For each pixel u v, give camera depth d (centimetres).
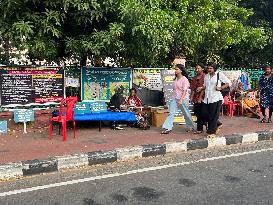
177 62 998
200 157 657
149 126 875
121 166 600
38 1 834
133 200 451
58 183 512
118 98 910
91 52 912
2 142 711
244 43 1477
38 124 851
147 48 933
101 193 474
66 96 927
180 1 1065
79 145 688
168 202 444
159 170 576
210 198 458
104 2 833
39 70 866
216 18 1266
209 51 1361
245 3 1598
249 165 605
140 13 845
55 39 894
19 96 848
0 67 827
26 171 548
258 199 456
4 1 798
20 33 794
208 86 775
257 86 1322
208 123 786
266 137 820
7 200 450
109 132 824
